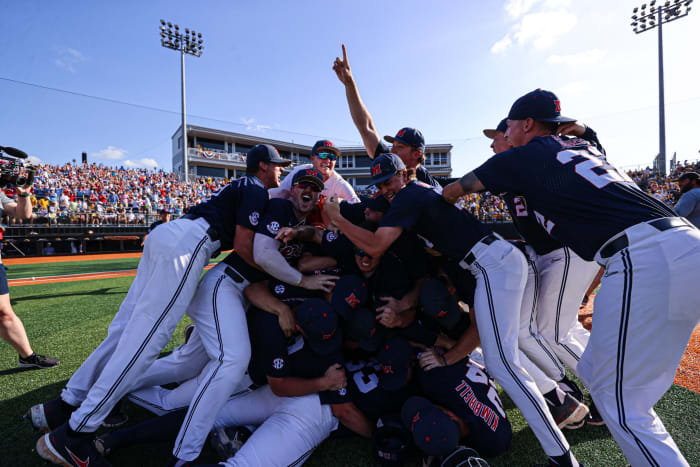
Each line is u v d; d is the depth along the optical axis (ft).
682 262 4.32
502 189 5.83
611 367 4.83
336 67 10.59
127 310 6.73
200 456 6.46
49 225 47.67
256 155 8.02
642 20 81.76
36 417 6.25
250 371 6.74
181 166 125.08
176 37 80.53
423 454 6.02
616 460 6.05
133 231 54.70
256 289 6.81
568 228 5.34
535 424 5.66
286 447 5.57
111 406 5.77
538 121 6.41
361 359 7.24
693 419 7.07
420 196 6.44
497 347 5.94
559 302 7.52
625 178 5.32
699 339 11.59
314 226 8.28
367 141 10.77
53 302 18.40
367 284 7.25
